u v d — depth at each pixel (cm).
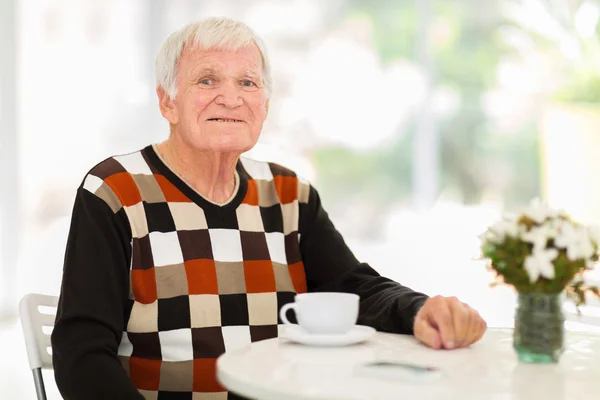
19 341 424
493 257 127
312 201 196
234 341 172
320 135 574
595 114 594
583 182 600
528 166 602
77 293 157
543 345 126
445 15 586
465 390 109
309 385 110
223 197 183
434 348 137
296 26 565
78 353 149
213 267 174
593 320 184
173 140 182
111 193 169
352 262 189
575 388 111
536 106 600
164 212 174
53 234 505
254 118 179
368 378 115
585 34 594
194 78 175
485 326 139
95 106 522
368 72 578
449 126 592
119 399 144
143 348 167
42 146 514
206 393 167
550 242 124
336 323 138
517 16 592
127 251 168
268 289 179
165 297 169
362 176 583
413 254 556
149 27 527
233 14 548
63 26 517
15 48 505
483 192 597
